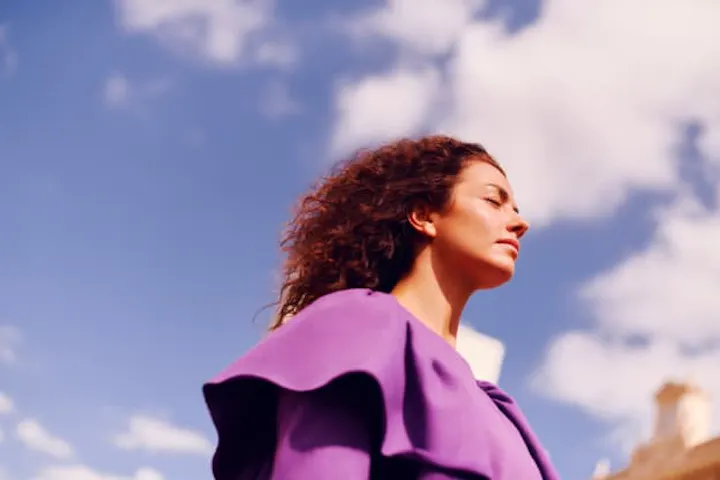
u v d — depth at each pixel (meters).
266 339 1.84
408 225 2.25
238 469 1.91
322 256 2.28
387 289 2.26
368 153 2.42
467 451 1.78
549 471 2.11
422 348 1.90
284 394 1.79
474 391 1.92
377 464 1.79
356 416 1.75
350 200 2.33
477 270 2.18
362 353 1.78
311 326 1.84
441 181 2.25
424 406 1.81
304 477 1.65
